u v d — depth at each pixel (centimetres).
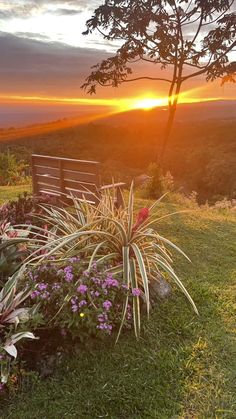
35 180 715
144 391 292
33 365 311
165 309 395
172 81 1184
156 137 5047
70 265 350
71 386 298
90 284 327
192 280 474
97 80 1259
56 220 455
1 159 1480
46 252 410
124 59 1209
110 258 394
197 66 1166
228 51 1146
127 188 1177
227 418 268
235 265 529
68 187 648
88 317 309
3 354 287
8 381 288
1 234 452
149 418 269
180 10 1103
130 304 359
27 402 286
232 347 341
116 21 1156
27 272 355
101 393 289
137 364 319
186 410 276
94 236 420
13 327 313
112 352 332
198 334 358
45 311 326
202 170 5716
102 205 454
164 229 667
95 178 594
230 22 1107
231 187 4962
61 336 326
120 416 273
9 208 546
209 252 573
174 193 1073
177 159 6000
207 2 1069
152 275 423
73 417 272
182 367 314
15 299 332
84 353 326
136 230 414
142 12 1108
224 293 439
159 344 344
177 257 549
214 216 781
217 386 296
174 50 1144
